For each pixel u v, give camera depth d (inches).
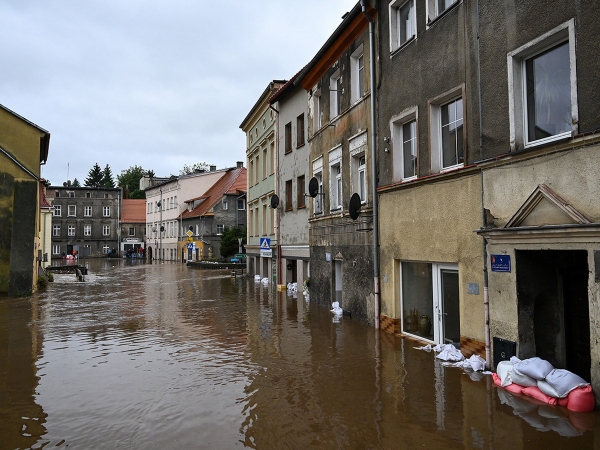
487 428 222.7
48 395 289.4
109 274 1523.1
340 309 597.0
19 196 873.5
